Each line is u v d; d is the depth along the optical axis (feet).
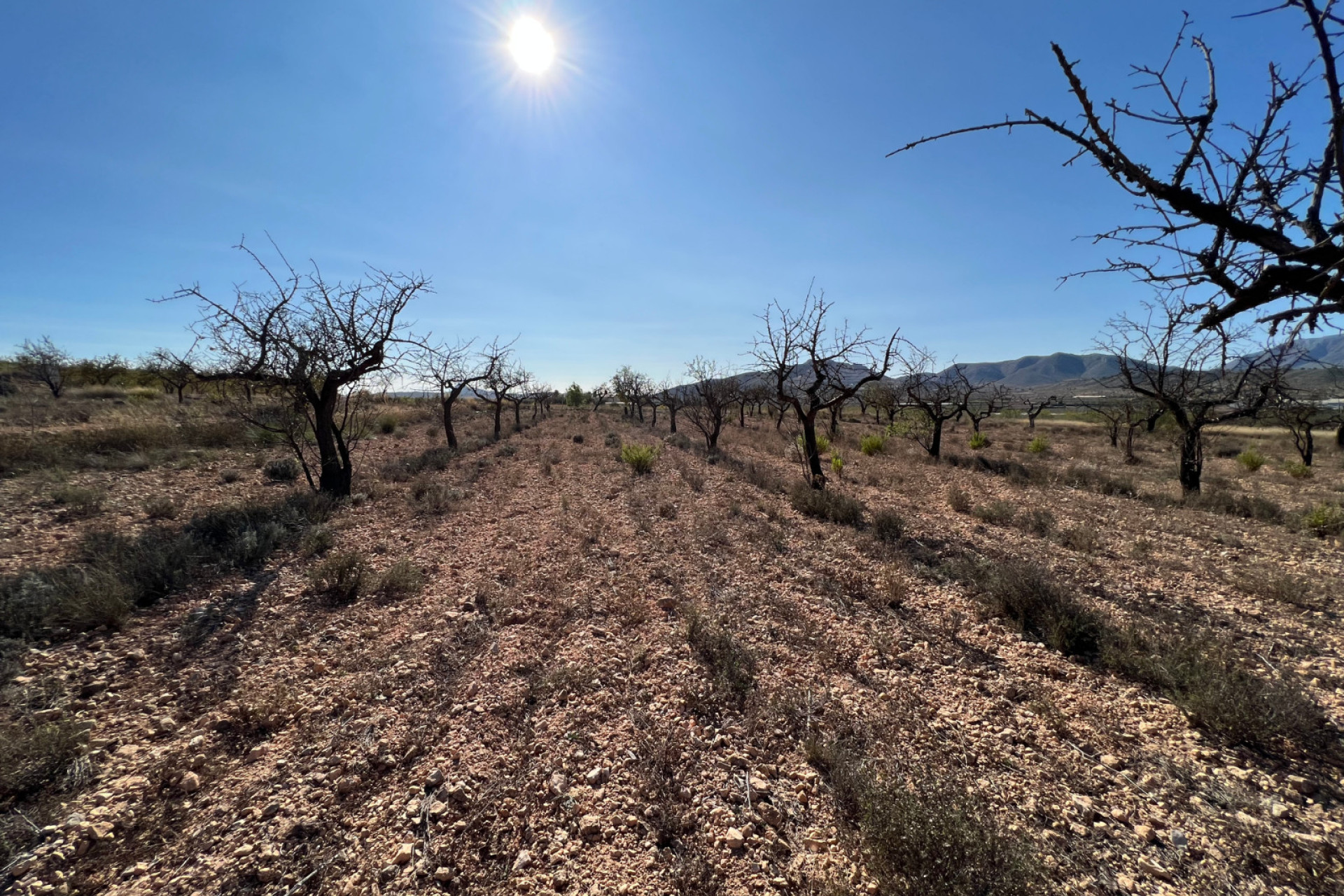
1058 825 9.61
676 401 90.17
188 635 15.74
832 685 14.23
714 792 10.56
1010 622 18.03
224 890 8.31
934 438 60.54
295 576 20.63
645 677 14.61
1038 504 36.27
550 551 24.82
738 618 18.17
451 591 20.08
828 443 62.18
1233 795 10.26
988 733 12.28
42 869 8.39
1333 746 11.59
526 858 9.02
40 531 23.00
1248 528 30.68
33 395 77.10
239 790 10.28
